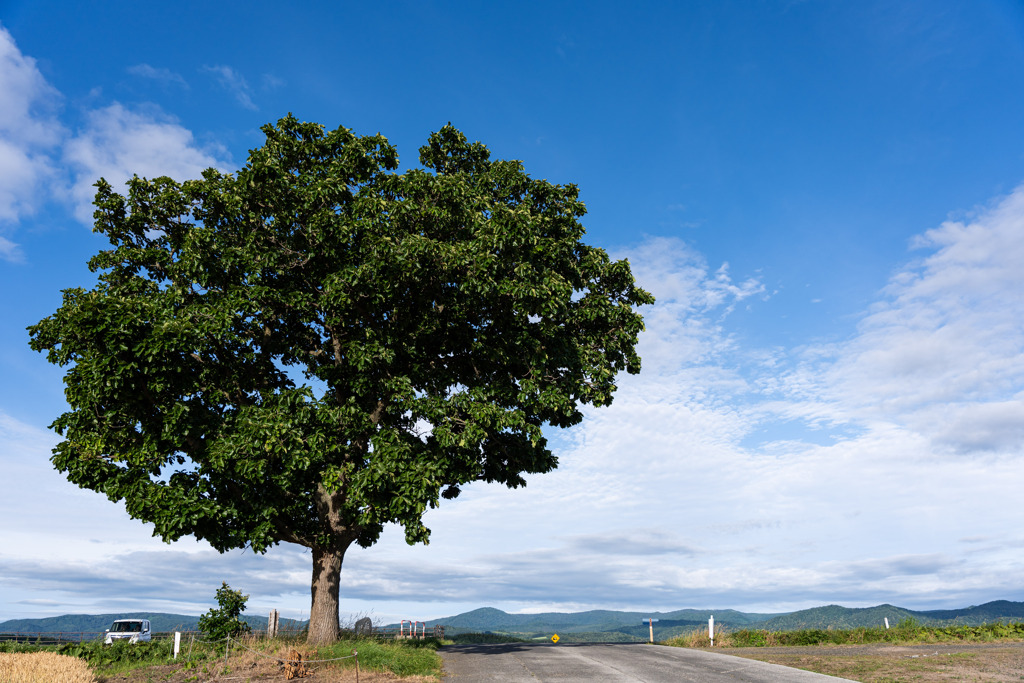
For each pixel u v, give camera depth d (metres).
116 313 16.36
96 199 19.86
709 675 15.21
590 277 22.69
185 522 16.28
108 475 17.27
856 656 19.11
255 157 19.67
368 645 17.47
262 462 16.59
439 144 23.73
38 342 17.72
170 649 22.48
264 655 17.23
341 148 21.27
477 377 21.58
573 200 22.59
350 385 19.48
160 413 17.75
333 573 19.84
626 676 15.08
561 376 21.36
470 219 20.08
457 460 19.45
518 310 18.88
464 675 15.40
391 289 19.08
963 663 16.42
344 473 18.02
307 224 19.75
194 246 18.80
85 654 20.83
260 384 20.28
